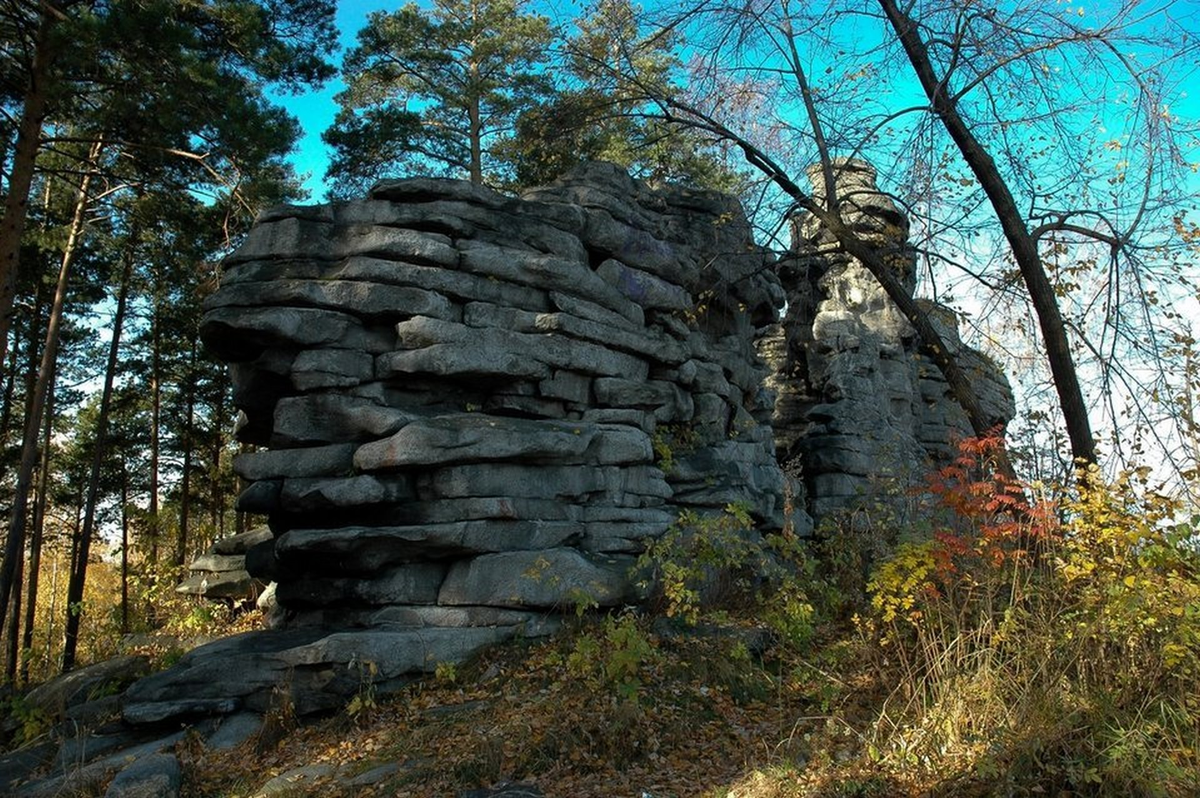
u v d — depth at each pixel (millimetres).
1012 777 6008
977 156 11352
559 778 6801
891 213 18672
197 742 8078
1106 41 10203
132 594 22312
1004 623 7125
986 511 7992
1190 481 8227
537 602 9234
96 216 19469
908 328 21562
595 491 10648
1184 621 6797
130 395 26672
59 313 18078
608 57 13961
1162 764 5969
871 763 6594
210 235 18188
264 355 10328
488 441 9781
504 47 22750
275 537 10719
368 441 10102
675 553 10438
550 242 11438
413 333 10266
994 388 26094
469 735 7418
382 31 22906
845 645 8969
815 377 20828
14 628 19938
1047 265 11086
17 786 7879
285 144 14547
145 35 12547
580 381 11305
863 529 12992
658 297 12500
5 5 13438
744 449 14055
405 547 9562
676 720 7574
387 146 22844
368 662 8414
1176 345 10031
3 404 24062
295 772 7332
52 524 29047
